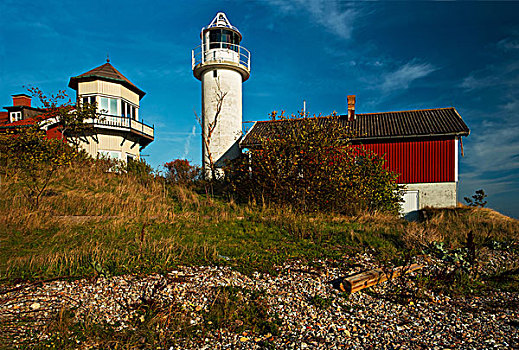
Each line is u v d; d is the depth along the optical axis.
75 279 6.02
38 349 3.92
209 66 22.89
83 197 11.70
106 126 22.28
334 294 6.04
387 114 23.25
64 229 8.70
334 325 4.92
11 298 5.20
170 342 4.30
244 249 8.25
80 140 20.97
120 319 4.80
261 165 13.38
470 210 16.45
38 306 4.98
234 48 23.73
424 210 18.44
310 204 13.15
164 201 12.80
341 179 12.83
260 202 13.59
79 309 5.00
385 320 5.13
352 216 12.75
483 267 7.62
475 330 4.84
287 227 10.08
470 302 5.90
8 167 12.58
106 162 18.05
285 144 13.45
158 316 4.82
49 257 6.69
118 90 23.41
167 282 6.07
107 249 7.37
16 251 7.20
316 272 7.08
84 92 22.75
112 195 12.27
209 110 22.92
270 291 6.04
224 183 16.22
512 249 8.88
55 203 10.85
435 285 6.51
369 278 6.42
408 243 8.88
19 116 28.06
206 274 6.59
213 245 8.34
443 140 19.58
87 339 4.24
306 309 5.42
